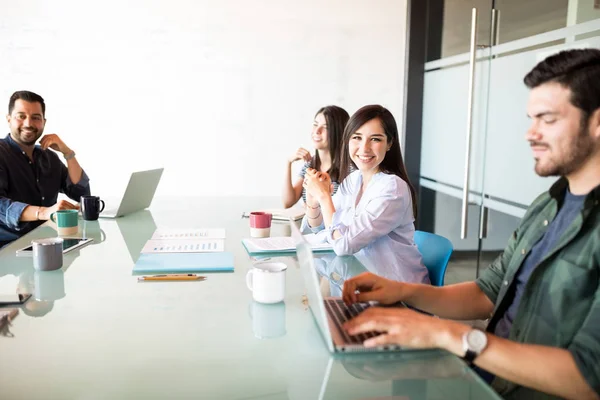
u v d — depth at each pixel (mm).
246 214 2645
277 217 2574
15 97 2895
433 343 1014
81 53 3961
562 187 1221
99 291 1414
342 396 888
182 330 1157
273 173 4281
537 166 1118
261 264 1392
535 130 1093
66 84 3982
